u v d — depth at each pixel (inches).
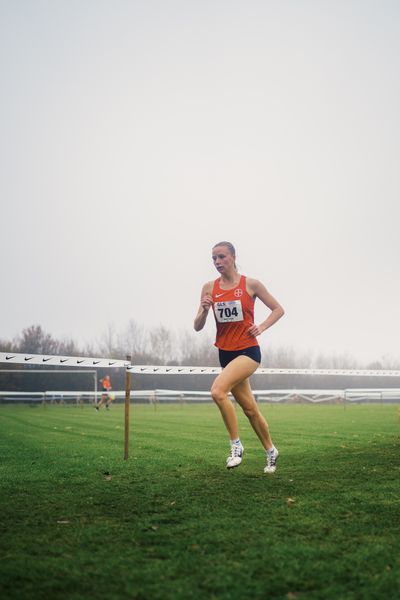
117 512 137.3
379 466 210.5
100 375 1418.6
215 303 191.9
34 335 1931.6
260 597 82.8
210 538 112.8
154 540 112.0
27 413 761.6
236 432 189.0
